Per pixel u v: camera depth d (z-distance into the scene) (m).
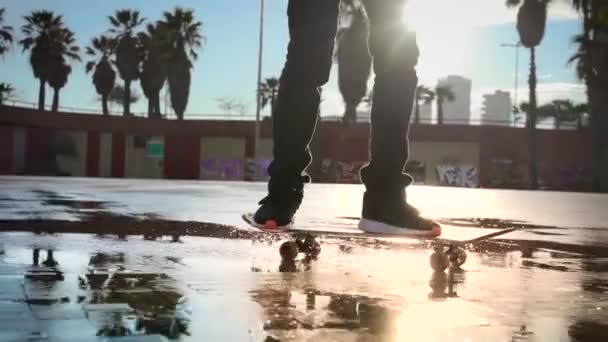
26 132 50.84
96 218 6.54
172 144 55.53
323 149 52.97
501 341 1.97
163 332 1.91
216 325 2.03
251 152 54.84
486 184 53.66
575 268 3.84
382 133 3.86
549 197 23.64
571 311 2.46
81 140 54.62
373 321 2.17
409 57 3.90
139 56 62.97
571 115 78.19
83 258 3.59
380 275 3.31
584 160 52.66
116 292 2.55
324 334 1.96
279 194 3.86
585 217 10.30
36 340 1.76
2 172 48.81
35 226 5.53
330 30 3.93
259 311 2.27
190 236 5.06
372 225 3.81
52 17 59.59
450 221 7.88
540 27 48.53
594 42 46.50
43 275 2.95
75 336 1.82
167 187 19.19
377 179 3.81
